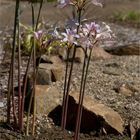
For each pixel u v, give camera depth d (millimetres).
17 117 6215
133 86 7414
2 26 11086
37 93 6551
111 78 7797
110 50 9805
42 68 7344
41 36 5547
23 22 11938
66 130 6125
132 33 12492
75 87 7250
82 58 8805
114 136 6090
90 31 5172
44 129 6027
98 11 15852
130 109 6703
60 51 8742
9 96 5859
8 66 8281
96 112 6164
